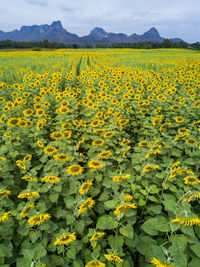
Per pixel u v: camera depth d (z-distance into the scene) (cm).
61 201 408
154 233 276
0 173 413
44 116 738
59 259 272
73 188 367
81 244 287
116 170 459
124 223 309
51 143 489
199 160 462
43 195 382
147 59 3294
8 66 2311
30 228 289
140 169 408
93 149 479
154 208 316
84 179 470
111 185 361
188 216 232
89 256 285
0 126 608
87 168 495
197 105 745
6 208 375
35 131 582
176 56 4081
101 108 820
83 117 817
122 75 1516
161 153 514
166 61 2723
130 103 907
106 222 284
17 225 339
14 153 464
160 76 1520
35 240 271
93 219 394
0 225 307
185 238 245
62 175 403
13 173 489
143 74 1522
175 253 197
